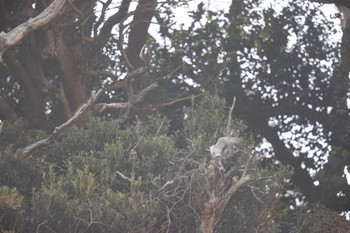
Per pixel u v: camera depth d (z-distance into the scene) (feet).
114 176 109.70
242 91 167.12
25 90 147.02
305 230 121.19
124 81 136.05
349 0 154.40
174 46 159.43
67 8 141.59
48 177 112.06
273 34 168.86
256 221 114.83
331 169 166.50
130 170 112.57
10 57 146.30
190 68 152.87
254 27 168.25
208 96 123.24
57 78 157.38
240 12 167.53
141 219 103.96
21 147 120.67
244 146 114.73
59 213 102.47
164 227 107.34
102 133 119.24
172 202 109.29
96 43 143.74
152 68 140.05
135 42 154.81
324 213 121.70
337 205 154.10
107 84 148.25
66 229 102.89
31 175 112.16
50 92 146.00
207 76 149.48
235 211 114.01
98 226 104.06
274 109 168.96
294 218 127.13
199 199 107.65
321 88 169.27
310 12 169.27
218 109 121.90
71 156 116.26
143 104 145.69
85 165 107.76
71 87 143.43
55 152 118.52
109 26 145.48
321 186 155.63
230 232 114.32
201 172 107.24
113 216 103.30
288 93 169.07
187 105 156.66
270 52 168.45
